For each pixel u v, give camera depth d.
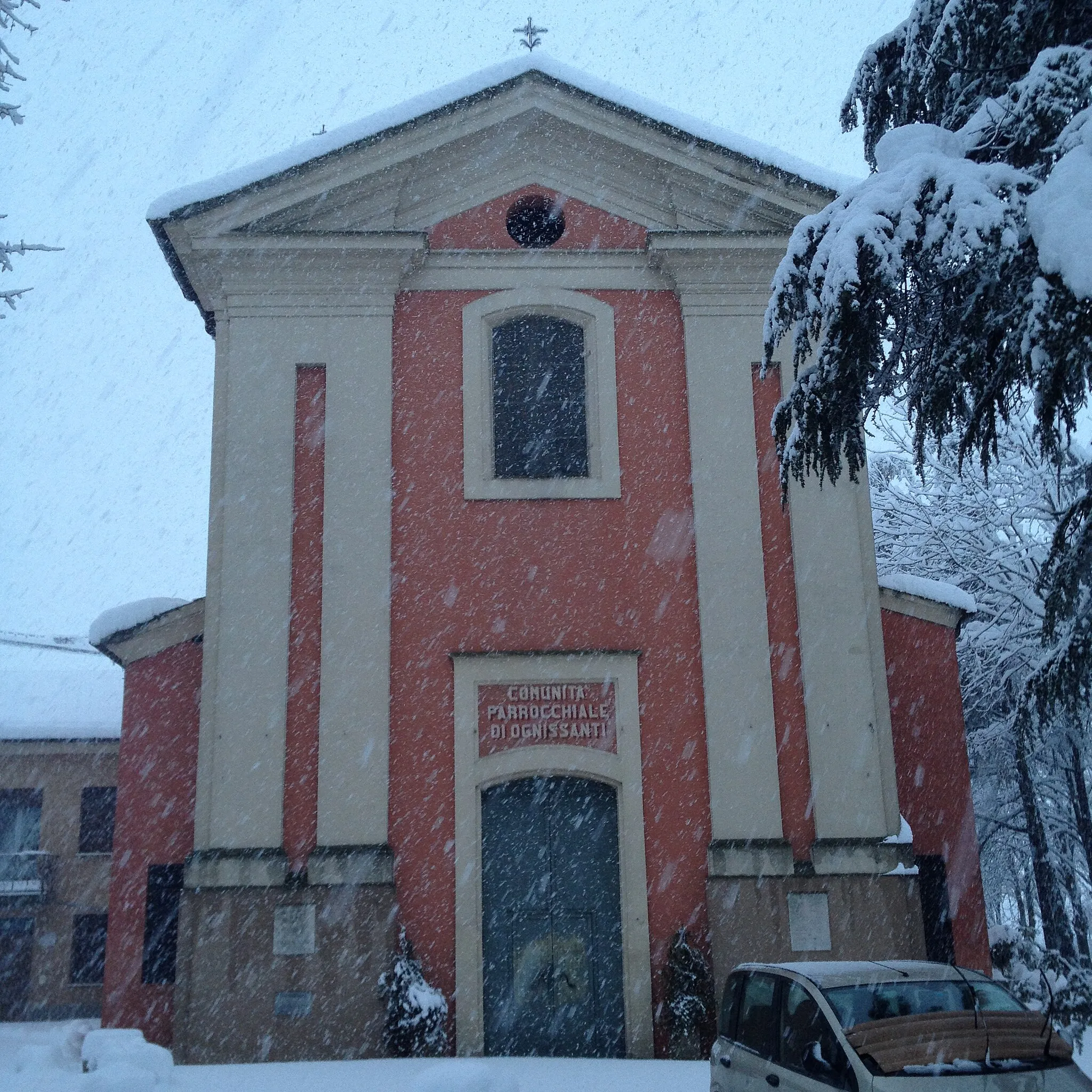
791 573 16.08
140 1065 11.46
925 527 26.25
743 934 14.67
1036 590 10.38
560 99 17.28
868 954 14.69
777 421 10.25
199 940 14.22
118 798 15.27
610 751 15.33
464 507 16.03
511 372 16.94
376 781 14.88
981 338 8.77
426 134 17.02
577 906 15.06
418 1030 13.91
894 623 16.86
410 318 16.77
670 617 15.82
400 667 15.40
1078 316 7.89
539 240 17.77
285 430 16.03
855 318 9.00
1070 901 27.64
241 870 14.45
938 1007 8.17
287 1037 13.98
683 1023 14.04
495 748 15.23
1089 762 25.72
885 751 15.49
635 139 17.28
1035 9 9.61
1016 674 25.05
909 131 9.53
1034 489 25.30
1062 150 8.55
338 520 15.74
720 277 17.03
